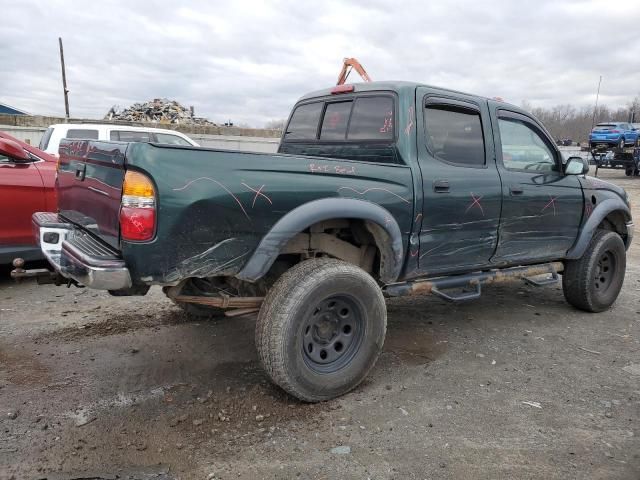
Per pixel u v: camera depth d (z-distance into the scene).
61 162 3.71
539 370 3.93
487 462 2.73
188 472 2.56
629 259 8.37
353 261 3.70
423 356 4.12
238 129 19.81
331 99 4.42
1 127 14.69
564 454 2.83
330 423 3.05
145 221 2.68
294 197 3.10
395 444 2.86
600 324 5.07
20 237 5.48
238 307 3.44
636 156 23.58
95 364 3.77
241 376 3.64
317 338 3.28
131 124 17.77
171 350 4.07
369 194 3.42
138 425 2.97
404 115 3.75
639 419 3.23
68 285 3.51
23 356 3.87
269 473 2.58
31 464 2.58
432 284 4.01
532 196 4.49
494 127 4.30
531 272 4.77
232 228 2.92
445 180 3.83
